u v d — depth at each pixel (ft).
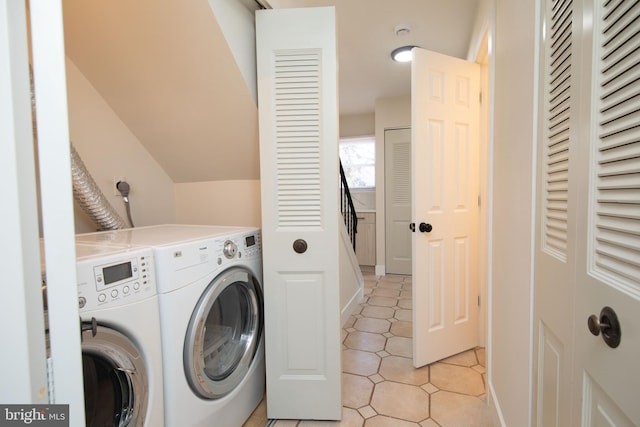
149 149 6.77
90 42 5.04
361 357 6.75
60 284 1.81
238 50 4.87
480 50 6.41
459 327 6.85
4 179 1.61
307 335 4.88
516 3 3.75
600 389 1.94
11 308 1.65
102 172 5.93
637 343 1.59
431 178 6.30
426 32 7.43
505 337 4.18
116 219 5.32
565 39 2.49
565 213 2.51
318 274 4.83
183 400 3.58
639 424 1.56
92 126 5.75
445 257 6.56
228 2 4.59
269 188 4.81
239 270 4.60
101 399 2.95
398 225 13.34
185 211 7.53
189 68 5.10
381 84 11.00
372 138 14.83
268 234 4.85
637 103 1.63
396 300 10.40
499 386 4.50
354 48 8.26
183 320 3.61
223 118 5.81
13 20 1.60
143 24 4.64
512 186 3.91
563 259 2.51
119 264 3.02
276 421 4.93
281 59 4.67
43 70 1.73
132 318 3.09
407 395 5.44
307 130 4.70
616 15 1.80
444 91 6.36
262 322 5.25
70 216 1.85
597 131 2.00
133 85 5.60
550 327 2.76
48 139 1.76
